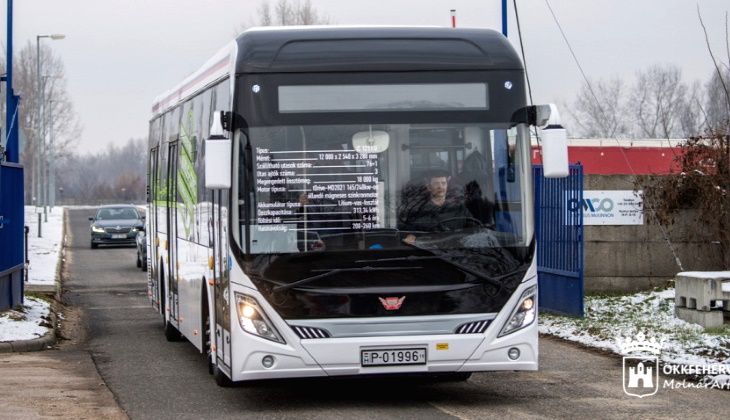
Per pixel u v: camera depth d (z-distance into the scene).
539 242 18.48
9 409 10.43
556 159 10.06
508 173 10.20
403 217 10.00
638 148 27.58
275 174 9.97
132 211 48.09
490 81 10.27
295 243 9.90
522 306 10.12
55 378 12.73
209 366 12.37
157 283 17.88
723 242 18.98
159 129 17.62
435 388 11.71
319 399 11.10
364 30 10.28
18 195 19.66
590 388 11.38
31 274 29.95
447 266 9.99
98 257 41.75
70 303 24.61
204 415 10.16
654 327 14.88
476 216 10.09
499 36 10.45
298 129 10.02
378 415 9.96
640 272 19.27
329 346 9.79
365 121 10.08
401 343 9.88
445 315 9.97
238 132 9.99
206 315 12.26
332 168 10.00
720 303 15.14
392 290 9.91
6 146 20.89
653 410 9.98
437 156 10.11
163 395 11.44
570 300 17.19
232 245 9.95
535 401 10.64
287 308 9.82
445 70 10.22
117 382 12.43
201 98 12.61
